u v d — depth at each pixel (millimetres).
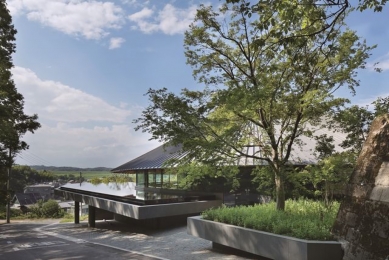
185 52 11703
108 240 14070
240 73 11531
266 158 10984
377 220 4457
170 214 15984
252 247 9062
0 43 19297
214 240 10484
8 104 20734
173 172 12258
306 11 6445
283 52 8492
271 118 11047
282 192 10906
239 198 17281
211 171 11086
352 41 9945
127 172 27219
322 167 10062
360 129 10461
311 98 9422
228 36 11125
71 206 55500
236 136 11133
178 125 10523
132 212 15508
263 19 6930
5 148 20875
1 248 12844
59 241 14320
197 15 11078
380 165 4730
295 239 7875
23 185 74938
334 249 7453
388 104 9953
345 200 5137
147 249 11406
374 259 4324
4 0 19281
